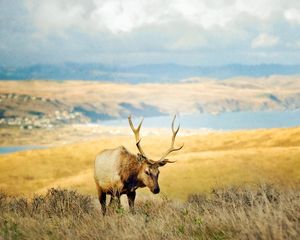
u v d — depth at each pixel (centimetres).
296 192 1962
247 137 15562
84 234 1619
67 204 2392
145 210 2184
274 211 1396
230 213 1608
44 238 1616
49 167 13088
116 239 1499
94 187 9650
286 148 11100
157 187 2644
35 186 11000
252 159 10275
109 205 2603
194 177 9294
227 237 1366
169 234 1461
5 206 2539
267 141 14688
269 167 9581
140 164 2689
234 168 9606
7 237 1648
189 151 14675
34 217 2183
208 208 1861
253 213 1515
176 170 9806
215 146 15000
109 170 2700
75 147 15112
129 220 1700
